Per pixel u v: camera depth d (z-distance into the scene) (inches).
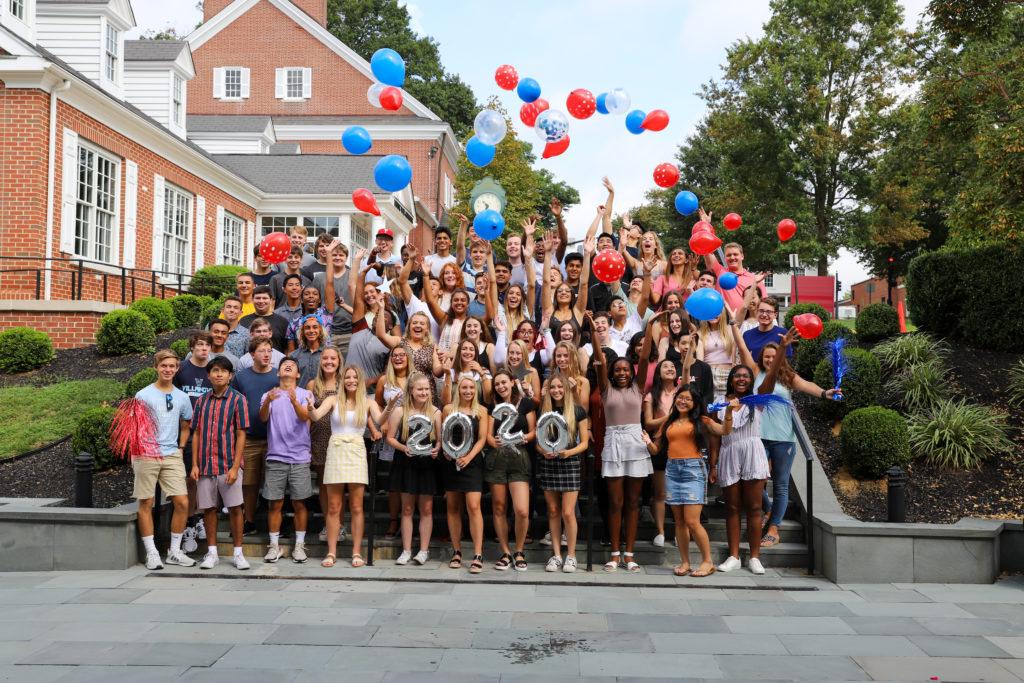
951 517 285.9
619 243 369.1
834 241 1408.7
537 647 193.9
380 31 2006.6
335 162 1054.4
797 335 266.4
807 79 1363.2
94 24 669.3
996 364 394.3
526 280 367.9
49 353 478.9
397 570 266.5
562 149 378.3
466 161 1178.0
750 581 259.1
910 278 459.8
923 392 370.3
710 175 1883.6
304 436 273.6
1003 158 370.3
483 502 303.3
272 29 1449.3
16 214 527.5
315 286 350.3
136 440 265.0
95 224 603.8
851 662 185.2
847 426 322.3
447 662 182.7
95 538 269.7
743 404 269.3
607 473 271.4
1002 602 239.1
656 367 287.1
